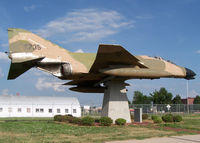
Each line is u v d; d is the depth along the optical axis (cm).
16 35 1972
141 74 1934
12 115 3828
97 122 2231
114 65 1964
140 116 2314
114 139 1262
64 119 2277
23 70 2020
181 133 1531
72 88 2433
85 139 1258
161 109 4175
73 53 2114
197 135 1445
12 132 1525
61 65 2053
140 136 1369
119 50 1691
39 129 1686
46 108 4047
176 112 4247
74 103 4247
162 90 6234
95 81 2386
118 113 2138
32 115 3947
